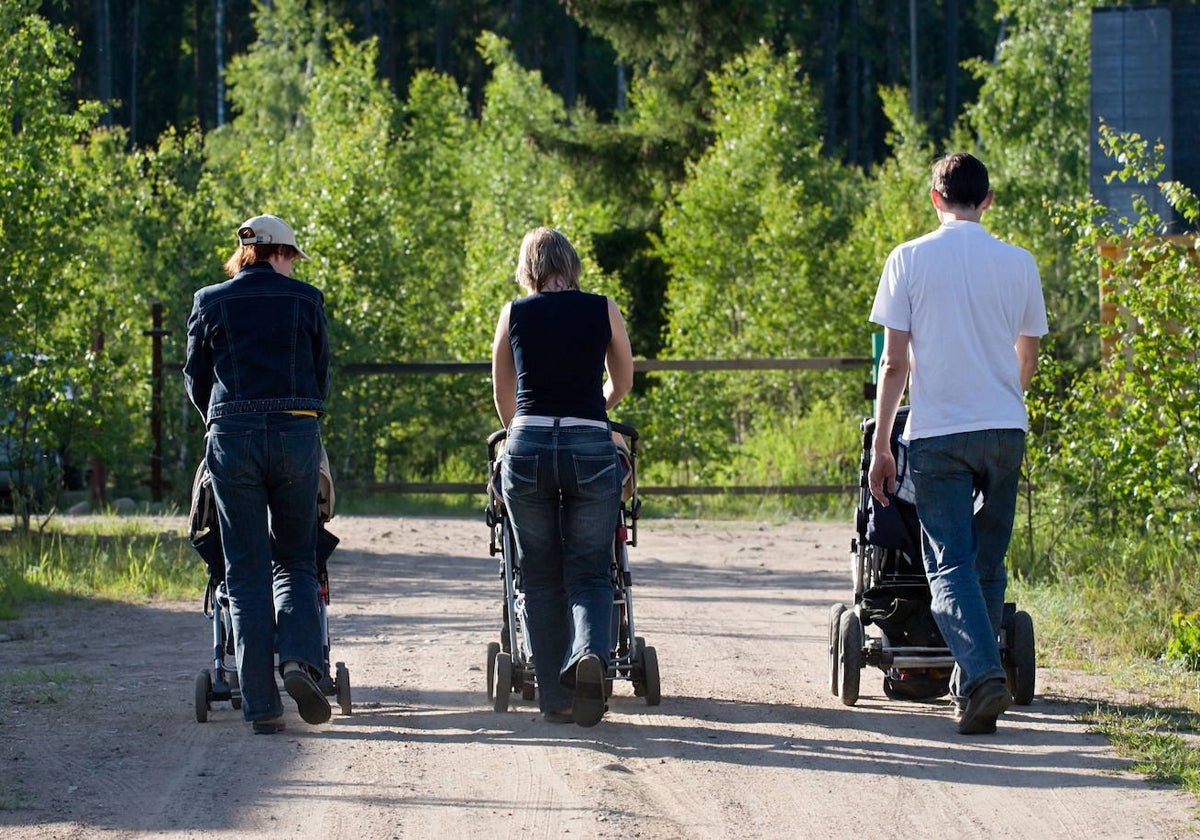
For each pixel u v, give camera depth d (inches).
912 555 934.4
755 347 3398.1
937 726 901.2
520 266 927.7
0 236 1887.3
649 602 1445.6
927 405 872.9
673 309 3772.1
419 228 5029.5
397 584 1574.8
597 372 896.3
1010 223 4471.0
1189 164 2437.3
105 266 2866.6
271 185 3804.1
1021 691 944.9
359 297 2687.0
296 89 7253.9
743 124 3978.8
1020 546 1567.4
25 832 677.3
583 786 758.5
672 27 4197.8
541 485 882.8
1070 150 4569.4
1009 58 4854.8
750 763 808.3
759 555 1871.3
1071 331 2497.5
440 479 2802.7
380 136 3661.4
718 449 2632.9
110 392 2034.9
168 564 1620.3
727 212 3663.9
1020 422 876.0
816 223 3649.1
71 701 968.3
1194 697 982.4
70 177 2049.7
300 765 800.3
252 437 854.5
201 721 902.4
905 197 4288.9
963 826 695.1
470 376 2667.3
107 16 7377.0
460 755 822.5
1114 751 830.5
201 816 705.6
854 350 3422.7
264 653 860.6
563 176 4402.1
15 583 1473.9
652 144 4205.2
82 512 2407.7
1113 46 2504.9
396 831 683.4
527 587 909.8
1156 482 1412.4
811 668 1102.4
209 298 874.8
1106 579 1393.9
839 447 2805.1
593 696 853.8
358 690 1014.4
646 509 2477.9
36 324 1945.1
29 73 1984.5
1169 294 1384.1
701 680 1048.8
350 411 2539.4
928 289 871.1
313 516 887.1
